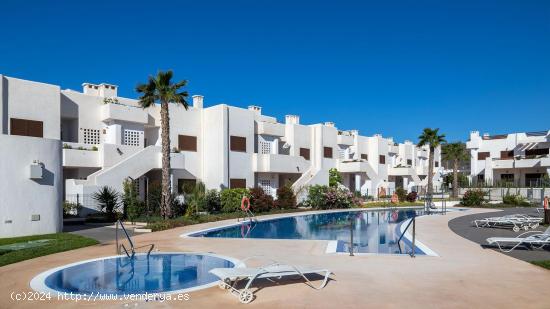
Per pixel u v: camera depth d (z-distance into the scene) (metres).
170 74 23.45
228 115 33.72
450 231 17.88
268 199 30.31
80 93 27.02
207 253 12.41
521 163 49.81
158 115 31.22
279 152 41.44
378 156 53.50
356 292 7.80
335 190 35.59
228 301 7.28
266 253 12.48
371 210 34.66
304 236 18.83
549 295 7.57
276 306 6.98
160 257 12.07
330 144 45.78
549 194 42.00
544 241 12.42
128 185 23.95
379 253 12.39
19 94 23.42
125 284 8.99
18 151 15.94
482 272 9.48
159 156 27.97
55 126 24.88
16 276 9.37
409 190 58.09
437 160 69.38
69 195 23.88
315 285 8.30
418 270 9.74
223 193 28.52
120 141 27.77
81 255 12.18
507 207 36.66
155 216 24.30
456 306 6.93
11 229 15.64
